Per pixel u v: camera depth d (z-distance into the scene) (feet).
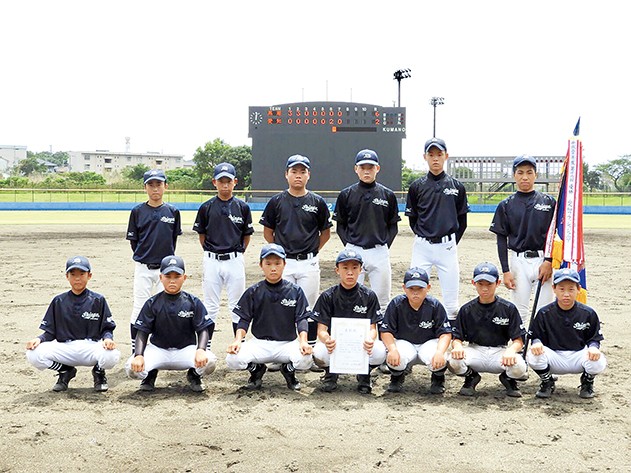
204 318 18.10
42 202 113.09
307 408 16.79
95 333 18.07
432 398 17.87
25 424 15.29
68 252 55.62
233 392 18.21
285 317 18.44
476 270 17.87
